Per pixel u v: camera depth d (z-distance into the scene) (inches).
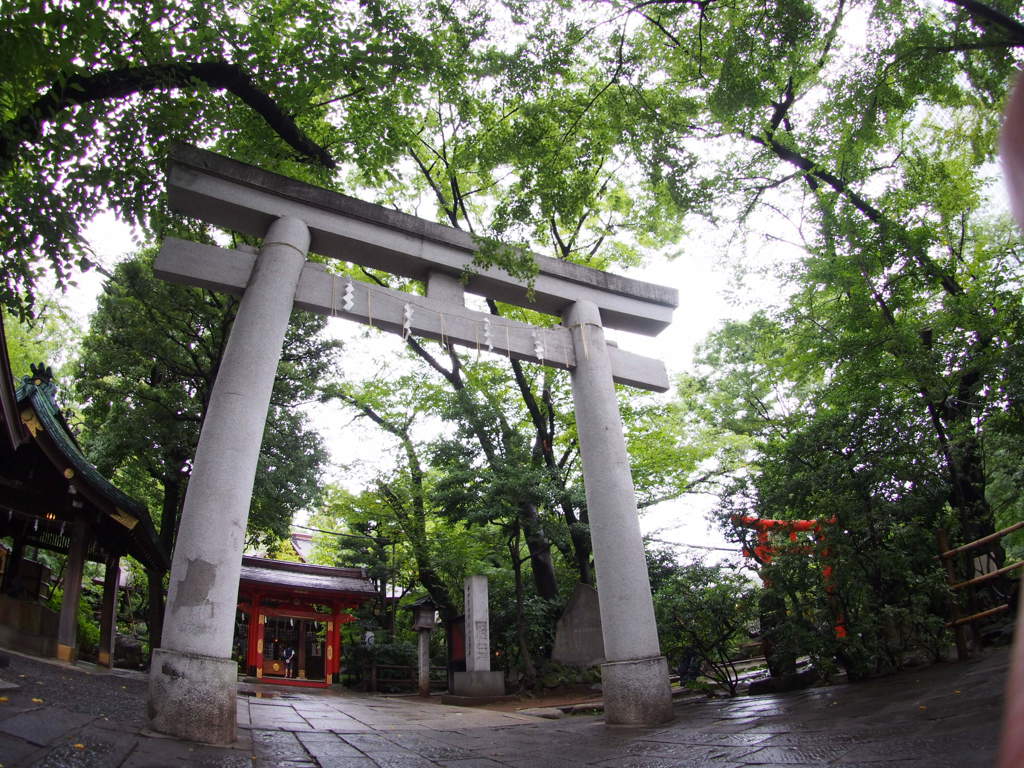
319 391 761.0
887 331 452.8
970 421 455.8
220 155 366.3
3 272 345.7
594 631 674.8
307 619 925.2
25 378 498.3
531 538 770.8
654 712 355.3
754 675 550.6
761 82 439.5
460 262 418.6
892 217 506.3
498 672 660.1
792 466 444.1
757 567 440.1
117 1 313.9
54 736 211.3
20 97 308.5
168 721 260.4
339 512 914.7
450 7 388.2
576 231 733.9
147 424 631.8
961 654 374.3
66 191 347.3
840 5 439.5
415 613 841.5
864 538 408.2
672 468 786.8
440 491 709.9
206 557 289.6
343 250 400.8
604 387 426.0
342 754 271.9
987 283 472.1
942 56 443.8
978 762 187.6
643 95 469.7
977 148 514.3
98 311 648.4
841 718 295.0
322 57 372.8
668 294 476.4
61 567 880.9
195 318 648.4
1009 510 589.9
